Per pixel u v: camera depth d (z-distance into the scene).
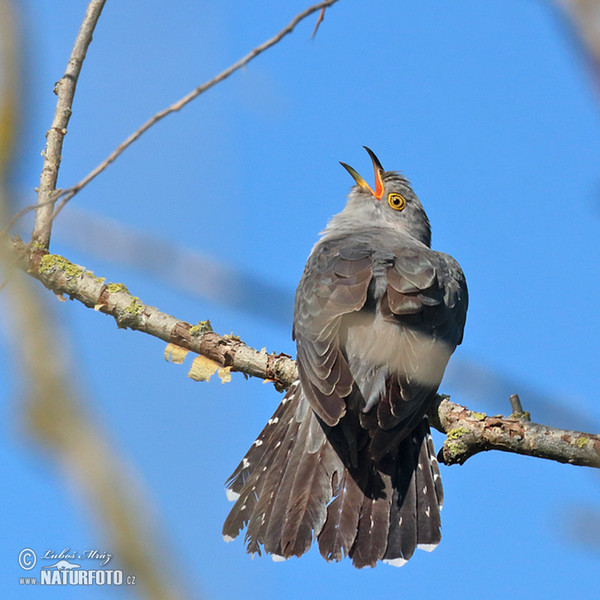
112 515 2.75
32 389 3.02
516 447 9.20
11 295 3.30
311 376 9.93
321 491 9.76
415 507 9.60
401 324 10.31
